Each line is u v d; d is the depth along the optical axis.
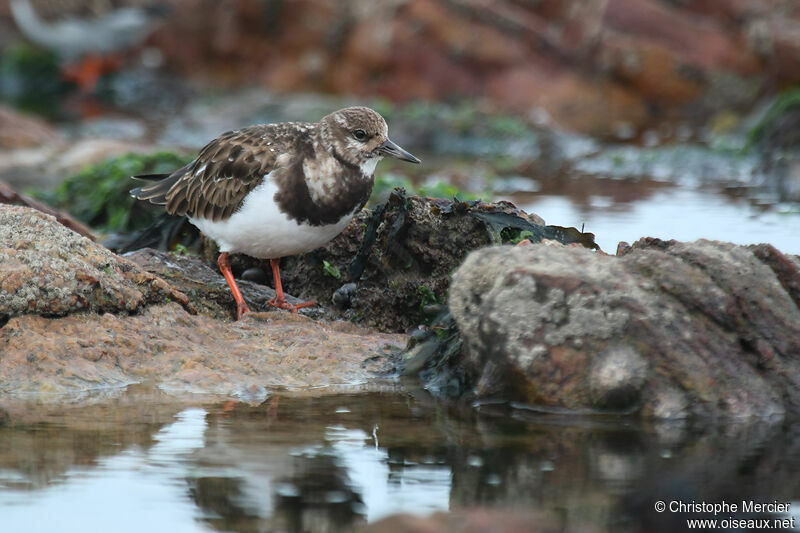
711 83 30.86
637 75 31.03
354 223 13.33
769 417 9.38
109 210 17.80
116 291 10.98
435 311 11.53
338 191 11.63
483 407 9.76
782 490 7.75
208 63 35.91
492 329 9.72
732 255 10.08
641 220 18.45
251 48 35.19
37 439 8.64
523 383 9.66
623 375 9.36
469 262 10.09
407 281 12.35
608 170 24.88
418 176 23.70
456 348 10.52
